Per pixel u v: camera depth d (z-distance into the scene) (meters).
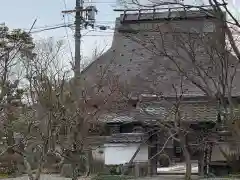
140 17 27.22
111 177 21.36
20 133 14.94
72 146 14.38
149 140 23.80
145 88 25.33
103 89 23.88
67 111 14.43
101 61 29.50
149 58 27.95
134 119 23.62
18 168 23.91
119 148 23.77
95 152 23.80
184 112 22.70
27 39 22.53
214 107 23.20
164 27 23.48
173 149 27.19
